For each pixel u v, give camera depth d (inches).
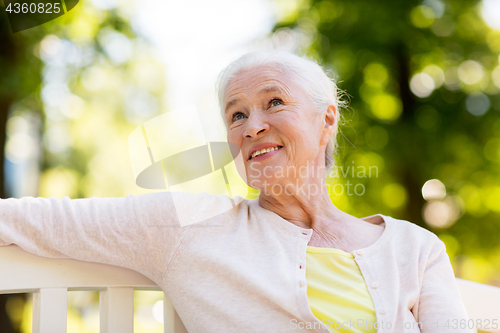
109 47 255.8
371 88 253.9
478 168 245.8
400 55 249.3
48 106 243.3
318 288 46.3
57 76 239.5
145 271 46.2
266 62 53.5
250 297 44.4
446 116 246.5
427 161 241.6
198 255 45.4
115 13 251.0
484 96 250.8
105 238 44.3
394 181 245.0
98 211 45.3
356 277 48.3
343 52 247.9
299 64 54.5
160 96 290.5
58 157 283.6
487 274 260.1
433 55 252.4
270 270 46.2
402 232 53.4
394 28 239.1
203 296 44.3
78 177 291.4
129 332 45.5
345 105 67.3
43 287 43.2
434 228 247.4
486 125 244.5
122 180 298.7
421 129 244.7
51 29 214.5
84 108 277.0
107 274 45.5
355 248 52.0
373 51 246.7
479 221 248.1
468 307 56.9
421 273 49.2
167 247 45.7
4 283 42.1
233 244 47.4
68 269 44.2
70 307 244.8
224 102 55.9
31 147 257.6
